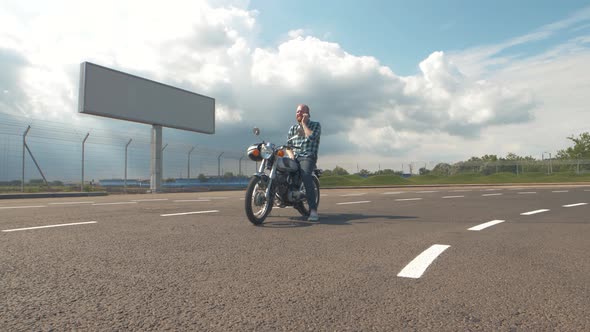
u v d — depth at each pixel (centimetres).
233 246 317
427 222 491
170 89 2227
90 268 240
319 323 155
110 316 161
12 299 181
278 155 482
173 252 291
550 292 196
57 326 150
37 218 510
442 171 4272
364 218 537
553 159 4266
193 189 2297
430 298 186
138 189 1984
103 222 468
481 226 451
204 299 183
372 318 160
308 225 457
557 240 357
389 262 262
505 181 3566
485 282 214
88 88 1797
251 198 450
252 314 164
